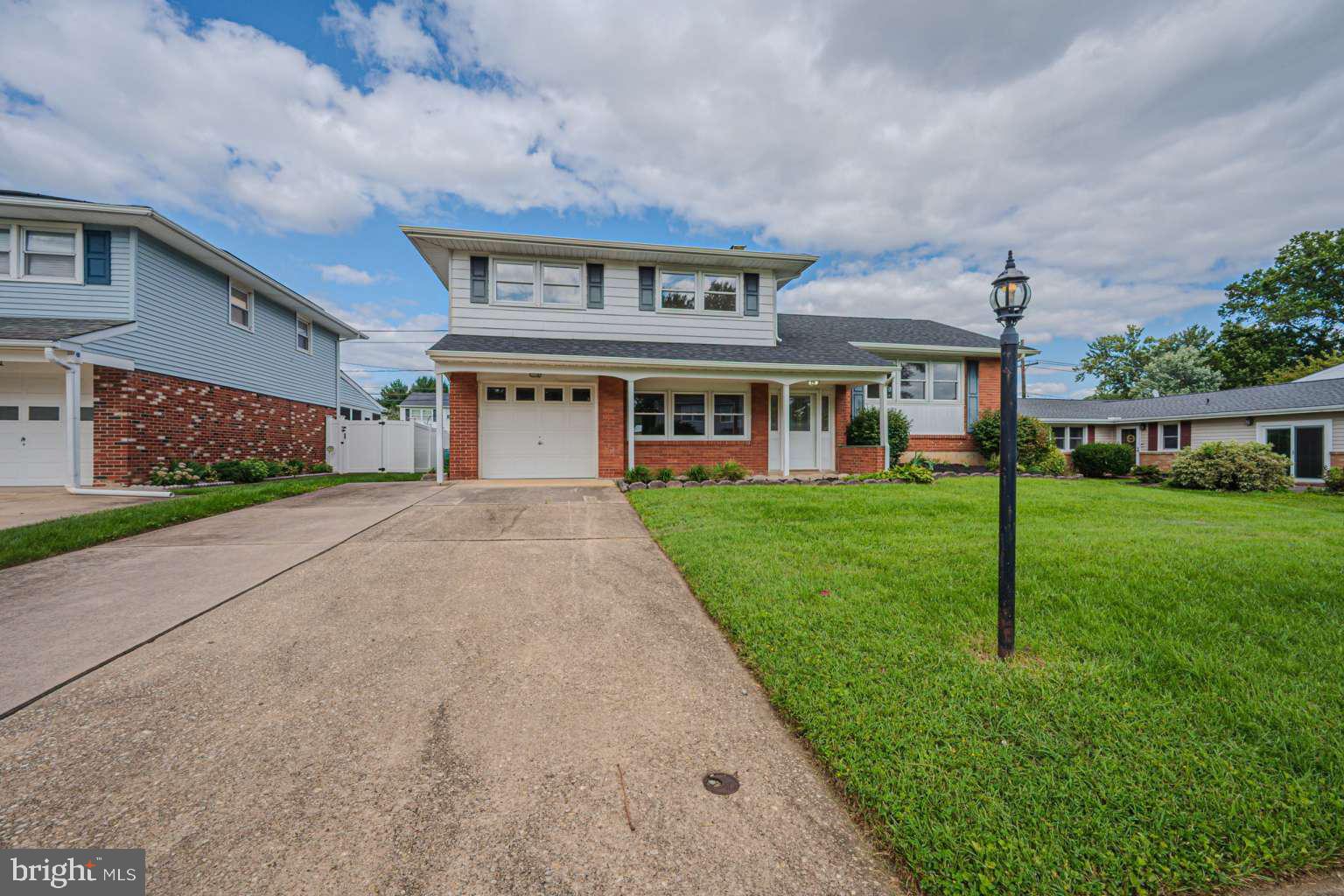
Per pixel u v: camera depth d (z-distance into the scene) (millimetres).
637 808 1780
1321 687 2477
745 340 13062
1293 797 1778
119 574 4336
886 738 2096
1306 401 15242
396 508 7551
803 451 13438
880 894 1480
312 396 16906
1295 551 5008
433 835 1646
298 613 3520
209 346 12250
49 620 3346
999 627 2803
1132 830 1667
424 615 3518
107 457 9867
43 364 10203
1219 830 1659
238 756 2021
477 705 2422
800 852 1620
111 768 1933
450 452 11336
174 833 1631
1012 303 2842
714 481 10695
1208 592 3807
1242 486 12250
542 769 1975
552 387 11734
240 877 1472
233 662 2809
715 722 2312
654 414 12430
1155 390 33094
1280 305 26609
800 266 12984
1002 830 1662
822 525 6156
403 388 55031
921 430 15352
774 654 2828
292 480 12383
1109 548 5121
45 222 10070
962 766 1937
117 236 10242
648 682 2656
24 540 5023
